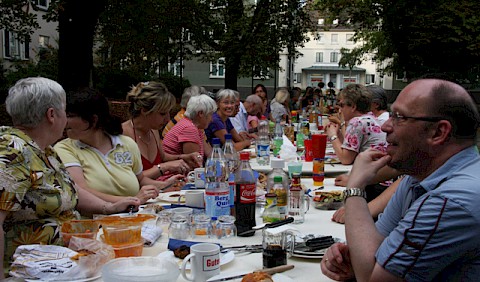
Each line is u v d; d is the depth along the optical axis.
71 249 1.89
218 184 2.42
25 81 2.06
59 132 2.15
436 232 1.36
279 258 1.84
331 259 1.73
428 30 14.57
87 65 8.82
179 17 13.22
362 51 23.50
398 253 1.41
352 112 4.41
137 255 1.90
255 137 6.66
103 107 2.98
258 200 2.84
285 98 9.76
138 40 11.81
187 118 4.54
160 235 2.24
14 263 1.71
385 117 4.45
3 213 1.81
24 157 1.91
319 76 52.47
